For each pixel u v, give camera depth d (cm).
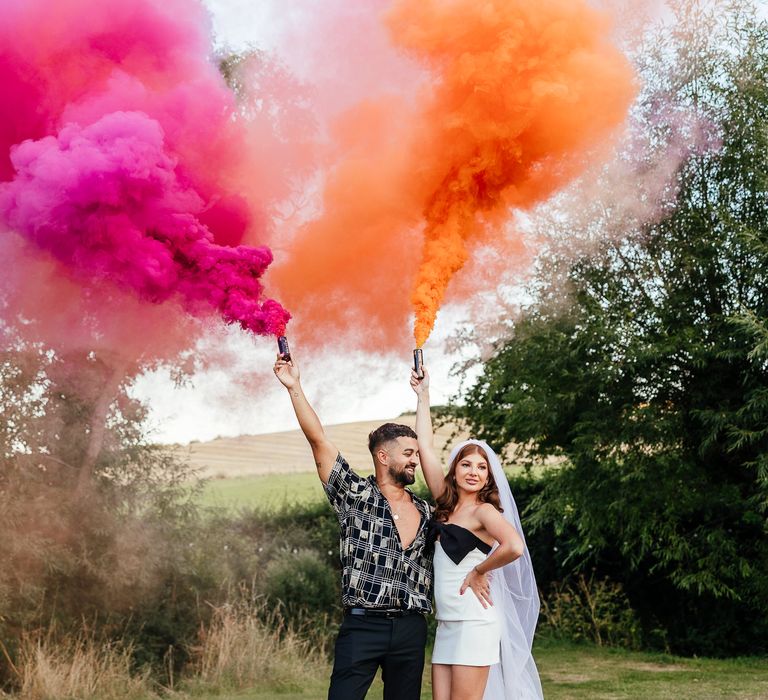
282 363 411
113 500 862
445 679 398
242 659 887
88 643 823
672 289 1084
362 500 396
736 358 1053
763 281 1031
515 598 441
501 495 433
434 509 420
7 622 792
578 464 1132
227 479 1962
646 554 1238
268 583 1050
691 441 1109
